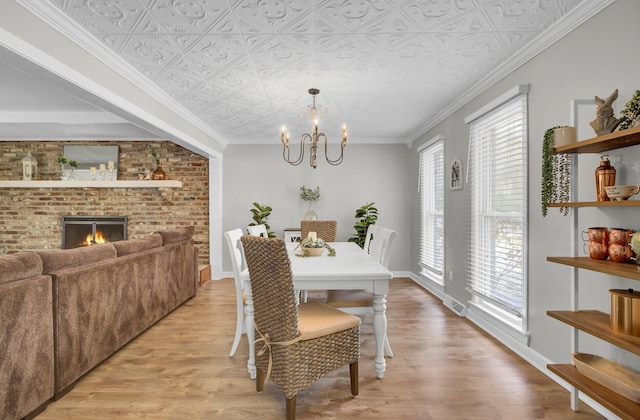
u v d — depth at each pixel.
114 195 5.54
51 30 1.93
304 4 1.87
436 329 3.10
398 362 2.43
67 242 5.49
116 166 5.52
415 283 5.03
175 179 5.57
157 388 2.10
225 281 5.25
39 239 5.50
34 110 4.18
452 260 3.80
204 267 5.16
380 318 2.22
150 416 1.82
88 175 5.52
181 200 5.57
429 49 2.41
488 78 2.88
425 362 2.43
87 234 5.53
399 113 4.02
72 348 2.08
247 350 2.68
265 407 1.90
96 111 4.25
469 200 3.36
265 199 5.54
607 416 1.76
